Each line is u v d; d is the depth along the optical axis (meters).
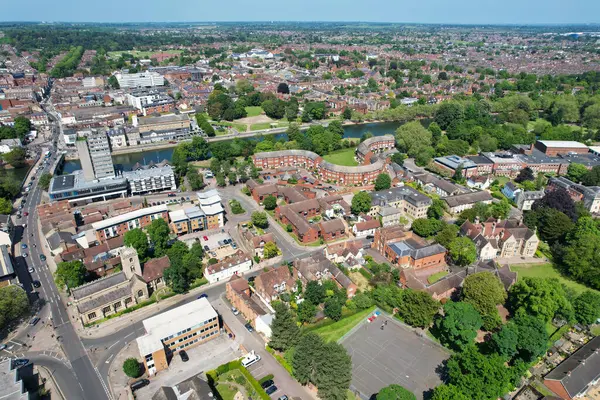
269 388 130.25
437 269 192.88
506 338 131.62
